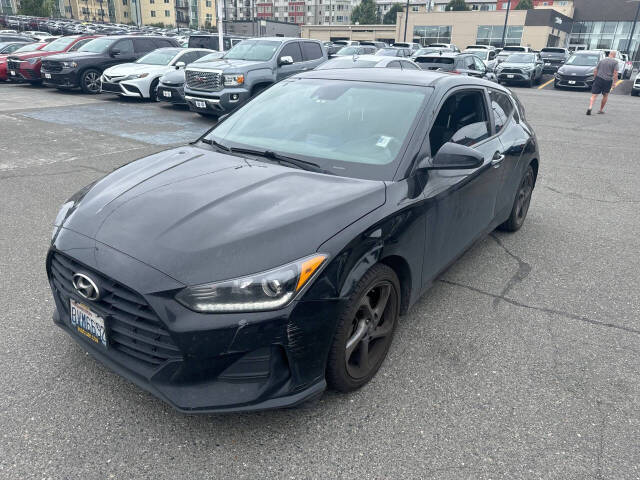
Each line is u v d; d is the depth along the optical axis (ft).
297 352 7.29
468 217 11.90
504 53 99.71
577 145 32.91
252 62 38.14
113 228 7.73
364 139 10.16
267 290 6.88
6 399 8.39
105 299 7.40
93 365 9.34
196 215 7.76
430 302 12.32
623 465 7.64
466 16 193.47
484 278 13.71
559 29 195.52
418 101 10.78
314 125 10.82
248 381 7.21
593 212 19.70
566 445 7.98
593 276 14.11
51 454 7.37
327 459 7.51
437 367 9.80
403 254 8.99
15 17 193.47
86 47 51.03
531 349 10.55
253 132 11.14
